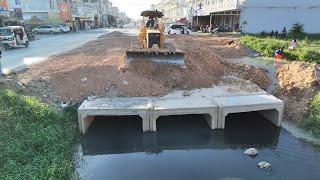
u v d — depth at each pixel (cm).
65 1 6506
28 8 5334
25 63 1795
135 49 1627
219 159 974
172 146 1078
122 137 1134
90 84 1345
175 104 1148
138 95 1265
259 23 3512
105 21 11725
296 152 1005
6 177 738
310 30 3506
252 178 846
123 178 858
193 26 5453
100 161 971
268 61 1862
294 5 3438
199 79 1430
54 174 802
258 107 1147
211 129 1162
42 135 951
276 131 1167
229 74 1662
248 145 1079
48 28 5147
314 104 1227
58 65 1677
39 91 1253
